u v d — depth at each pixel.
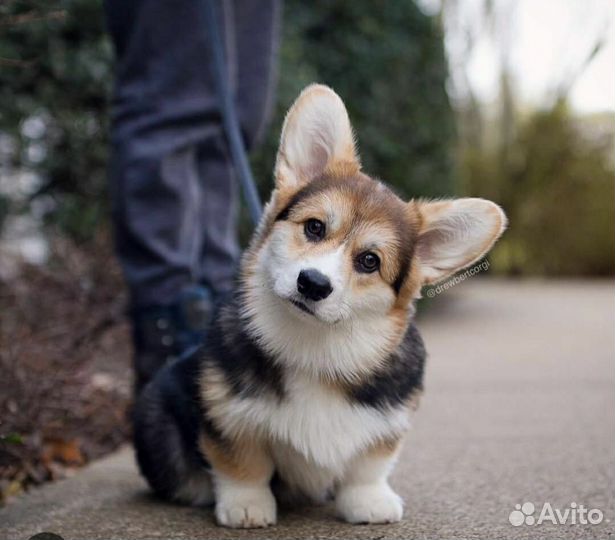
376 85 2.79
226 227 1.40
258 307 0.97
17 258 1.64
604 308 3.74
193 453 1.02
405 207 1.03
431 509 1.03
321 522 0.99
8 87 1.97
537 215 5.79
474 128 6.11
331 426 0.95
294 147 1.03
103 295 1.54
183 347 1.25
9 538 0.93
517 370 2.07
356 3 2.78
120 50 1.34
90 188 2.11
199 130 1.31
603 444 1.30
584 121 5.88
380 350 0.98
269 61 1.44
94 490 1.11
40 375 1.23
